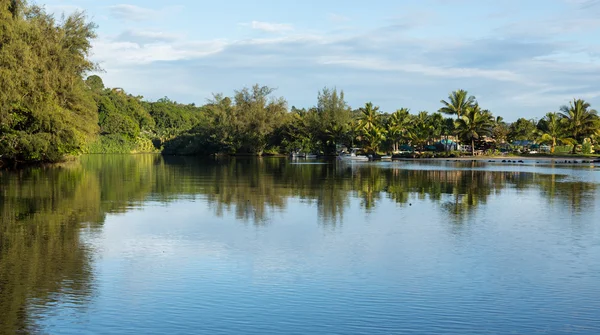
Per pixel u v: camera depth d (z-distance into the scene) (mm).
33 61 41000
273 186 36094
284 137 116375
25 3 42094
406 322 9984
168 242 16609
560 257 14969
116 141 122875
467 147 116250
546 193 31906
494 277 12930
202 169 57750
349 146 113312
